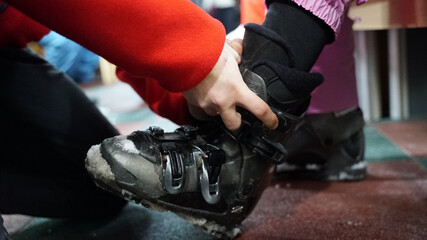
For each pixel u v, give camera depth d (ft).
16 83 2.50
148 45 1.58
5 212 2.53
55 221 2.78
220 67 1.68
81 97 2.69
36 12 1.57
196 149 1.93
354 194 2.92
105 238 2.42
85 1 1.51
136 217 2.73
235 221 2.17
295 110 2.05
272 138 1.97
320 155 3.25
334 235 2.27
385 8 2.43
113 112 6.99
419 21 2.23
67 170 2.56
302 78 1.89
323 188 3.13
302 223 2.47
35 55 2.65
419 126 4.83
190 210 1.98
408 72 5.23
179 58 1.60
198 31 1.60
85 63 4.56
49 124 2.53
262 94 1.86
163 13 1.55
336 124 3.13
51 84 2.60
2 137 2.46
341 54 3.08
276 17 1.93
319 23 1.92
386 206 2.64
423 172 3.27
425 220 2.38
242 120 1.90
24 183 2.51
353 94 3.21
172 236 2.38
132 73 1.72
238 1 7.38
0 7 2.30
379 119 5.39
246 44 1.93
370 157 3.81
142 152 1.83
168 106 2.48
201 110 2.08
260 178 2.08
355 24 2.92
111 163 1.79
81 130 2.60
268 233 2.35
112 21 1.54
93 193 2.63
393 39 5.13
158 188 1.85
